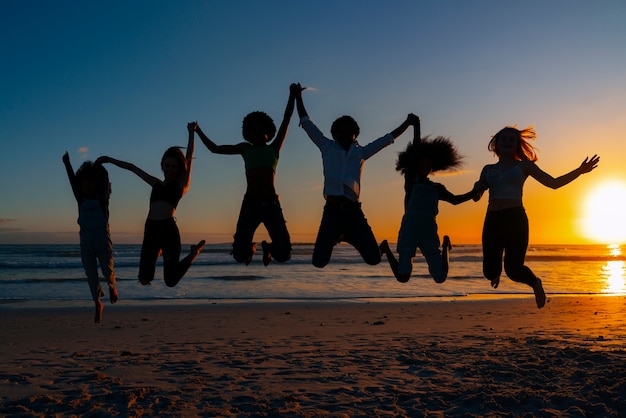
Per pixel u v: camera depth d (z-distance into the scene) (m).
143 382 7.12
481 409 5.82
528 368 7.39
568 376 6.89
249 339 11.01
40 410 6.00
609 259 54.62
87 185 7.00
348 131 6.38
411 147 6.58
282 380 7.16
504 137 6.33
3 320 14.44
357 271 34.91
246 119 6.50
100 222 7.07
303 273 33.00
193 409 5.95
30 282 26.41
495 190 6.34
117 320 14.45
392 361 8.29
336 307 17.39
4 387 6.94
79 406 6.11
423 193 6.48
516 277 6.32
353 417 5.67
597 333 10.95
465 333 11.35
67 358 8.94
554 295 21.77
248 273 32.88
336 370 7.72
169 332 12.23
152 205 6.61
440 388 6.64
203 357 8.88
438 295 21.56
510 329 11.91
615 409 5.76
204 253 62.06
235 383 7.02
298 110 6.59
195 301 19.42
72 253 63.12
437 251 6.43
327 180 6.27
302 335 11.52
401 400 6.24
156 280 27.47
